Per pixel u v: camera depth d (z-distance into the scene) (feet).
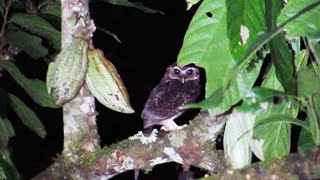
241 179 16.34
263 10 17.08
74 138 18.83
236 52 17.01
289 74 17.21
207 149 18.61
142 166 18.78
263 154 17.89
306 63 17.80
